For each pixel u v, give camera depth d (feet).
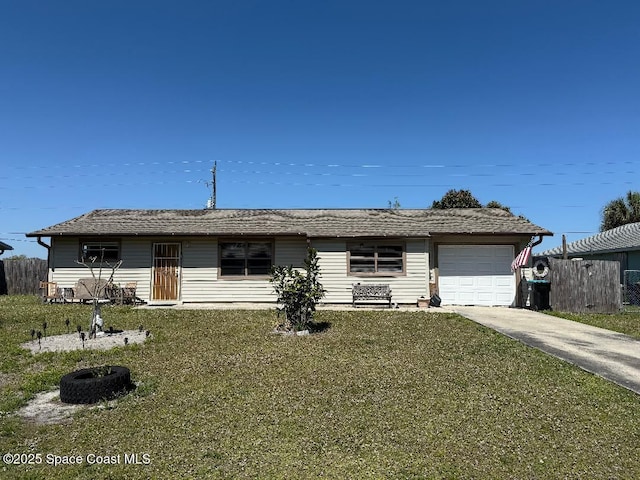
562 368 26.14
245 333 37.06
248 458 14.94
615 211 111.96
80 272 59.31
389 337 35.55
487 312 51.57
